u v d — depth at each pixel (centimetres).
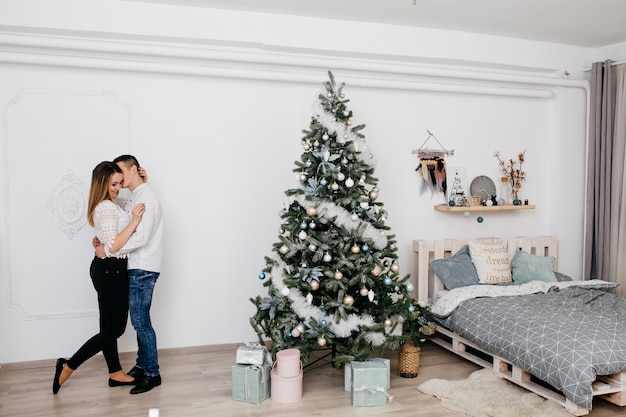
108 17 380
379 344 339
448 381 349
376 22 439
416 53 453
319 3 392
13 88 376
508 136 505
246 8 403
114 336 330
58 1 370
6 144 376
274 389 326
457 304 398
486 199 496
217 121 421
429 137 479
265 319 358
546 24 445
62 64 376
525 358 322
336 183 355
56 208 387
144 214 326
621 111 480
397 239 472
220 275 427
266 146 433
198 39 402
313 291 350
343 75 446
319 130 361
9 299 380
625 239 478
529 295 410
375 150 463
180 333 419
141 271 331
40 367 386
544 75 508
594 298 396
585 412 295
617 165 484
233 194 427
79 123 390
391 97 465
